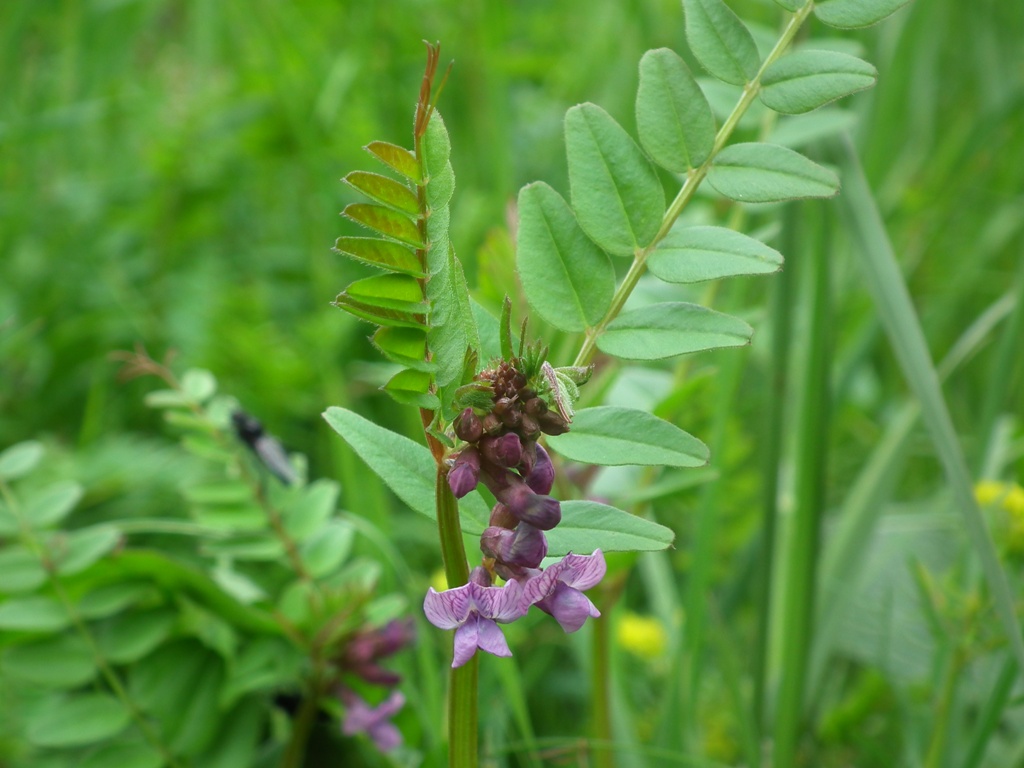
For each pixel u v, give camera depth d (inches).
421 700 10.3
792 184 6.1
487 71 15.9
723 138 6.4
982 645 9.2
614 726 9.8
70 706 8.7
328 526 9.7
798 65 6.3
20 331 15.2
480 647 5.4
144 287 16.5
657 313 6.1
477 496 6.2
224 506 9.4
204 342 15.0
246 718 9.1
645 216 6.3
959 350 11.8
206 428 9.4
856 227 9.4
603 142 6.3
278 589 11.8
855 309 15.0
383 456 5.9
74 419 15.2
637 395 10.2
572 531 5.9
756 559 12.1
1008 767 9.8
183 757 8.8
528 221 6.3
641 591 13.7
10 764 9.2
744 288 10.5
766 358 11.2
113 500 12.8
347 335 15.4
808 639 9.6
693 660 9.7
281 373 14.4
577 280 6.2
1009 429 13.3
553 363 9.1
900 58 14.2
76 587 9.1
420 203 5.4
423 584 11.4
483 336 6.4
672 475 9.3
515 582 5.4
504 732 9.5
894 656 11.2
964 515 8.5
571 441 5.9
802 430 9.5
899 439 11.2
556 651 12.2
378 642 8.9
